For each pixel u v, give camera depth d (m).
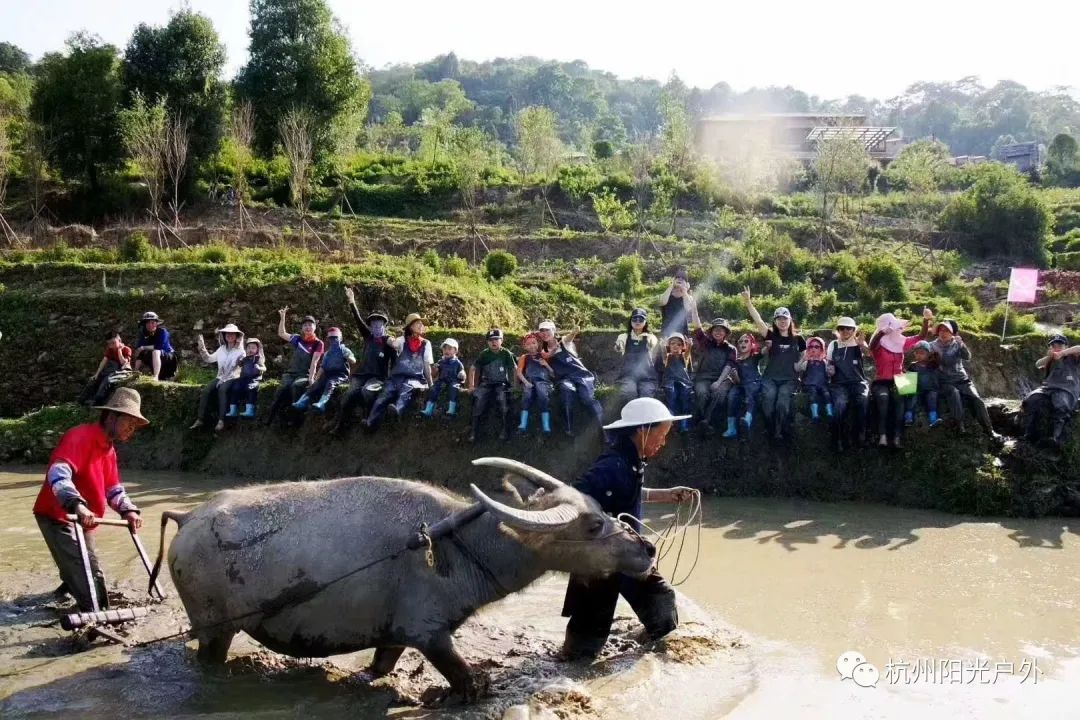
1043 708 6.14
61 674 6.64
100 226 36.22
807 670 6.80
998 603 8.28
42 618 7.85
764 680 6.61
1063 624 7.73
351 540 6.22
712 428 13.33
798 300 24.44
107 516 11.55
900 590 8.67
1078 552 10.06
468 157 39.09
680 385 13.20
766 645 7.30
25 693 6.32
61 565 7.46
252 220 36.12
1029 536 10.78
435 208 41.28
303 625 6.29
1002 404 13.45
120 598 8.22
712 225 36.34
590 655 7.01
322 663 6.96
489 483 13.62
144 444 15.65
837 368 12.93
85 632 7.23
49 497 7.46
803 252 29.77
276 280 21.38
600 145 53.88
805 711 6.13
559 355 13.66
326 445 14.56
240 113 39.75
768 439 13.21
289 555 6.21
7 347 21.22
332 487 6.52
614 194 37.94
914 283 29.30
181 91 38.22
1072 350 12.74
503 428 13.75
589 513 6.21
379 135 58.16
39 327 21.39
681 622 7.73
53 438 15.93
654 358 13.44
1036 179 64.38
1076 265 34.66
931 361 12.92
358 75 44.28
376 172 44.09
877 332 12.85
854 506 12.42
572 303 25.42
